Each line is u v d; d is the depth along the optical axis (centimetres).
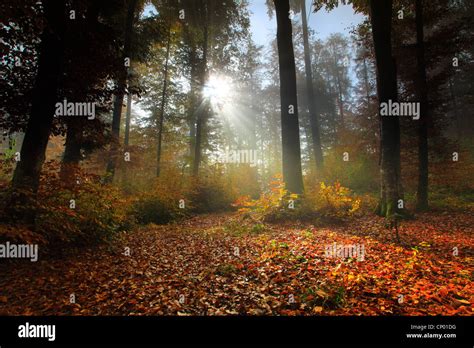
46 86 580
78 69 716
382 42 1010
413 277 418
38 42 653
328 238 709
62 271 484
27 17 507
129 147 1538
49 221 562
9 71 651
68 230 595
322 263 505
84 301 379
